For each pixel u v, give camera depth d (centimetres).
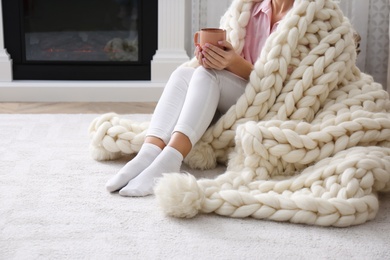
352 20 340
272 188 180
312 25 204
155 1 342
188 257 150
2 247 154
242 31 219
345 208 165
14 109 313
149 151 195
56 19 348
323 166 181
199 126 196
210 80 201
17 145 240
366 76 221
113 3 349
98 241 157
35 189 192
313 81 200
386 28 341
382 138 192
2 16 336
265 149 187
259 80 201
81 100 335
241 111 201
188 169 213
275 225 168
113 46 353
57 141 247
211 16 340
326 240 159
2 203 181
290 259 149
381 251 154
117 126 216
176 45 341
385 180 176
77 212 175
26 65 343
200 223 168
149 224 167
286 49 200
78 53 353
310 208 166
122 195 186
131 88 335
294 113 199
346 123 189
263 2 219
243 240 159
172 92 207
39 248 153
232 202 171
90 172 209
